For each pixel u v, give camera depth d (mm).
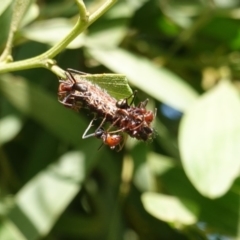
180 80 203
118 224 203
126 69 198
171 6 214
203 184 169
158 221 210
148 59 219
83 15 129
